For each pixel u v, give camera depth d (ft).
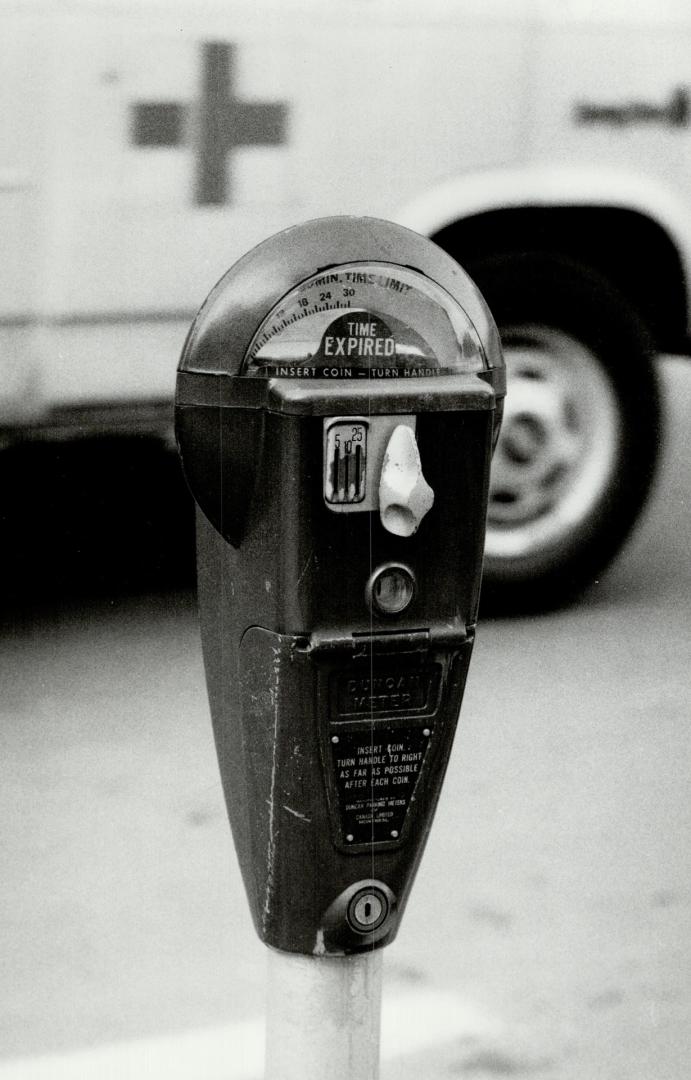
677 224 13.53
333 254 6.13
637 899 10.49
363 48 12.37
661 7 13.30
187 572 15.44
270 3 12.10
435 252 6.35
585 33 13.02
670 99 13.41
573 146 13.12
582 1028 9.20
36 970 9.63
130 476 15.12
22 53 11.59
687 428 19.10
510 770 11.96
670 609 14.71
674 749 12.34
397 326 6.16
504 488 13.65
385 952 9.89
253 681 6.22
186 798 11.46
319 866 6.24
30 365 12.09
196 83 12.00
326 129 12.35
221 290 6.15
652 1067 8.83
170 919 10.19
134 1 11.76
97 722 12.46
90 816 11.19
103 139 11.89
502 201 12.94
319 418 5.86
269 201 12.30
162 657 13.64
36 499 15.07
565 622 14.30
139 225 12.07
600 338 13.56
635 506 14.07
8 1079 8.56
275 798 6.22
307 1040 6.34
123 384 12.31
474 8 12.67
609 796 11.68
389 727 6.19
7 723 12.35
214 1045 9.00
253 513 6.11
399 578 6.07
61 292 12.02
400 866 6.35
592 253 13.60
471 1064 8.84
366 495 5.97
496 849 11.02
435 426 6.02
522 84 12.88
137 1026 9.17
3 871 10.55
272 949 6.38
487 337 6.42
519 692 13.05
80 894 10.36
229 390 6.04
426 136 12.65
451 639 6.18
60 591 14.99
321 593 5.99
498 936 10.08
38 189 11.82
